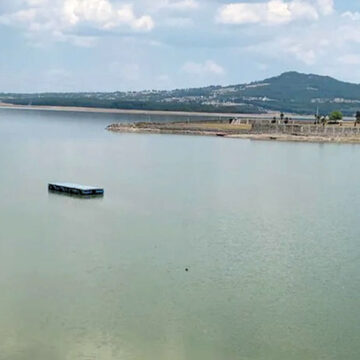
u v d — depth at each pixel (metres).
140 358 25.00
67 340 26.33
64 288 32.19
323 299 31.61
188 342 26.45
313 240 43.69
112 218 49.22
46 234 43.31
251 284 33.56
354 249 41.38
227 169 84.12
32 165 82.06
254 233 45.38
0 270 34.81
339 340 27.06
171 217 50.25
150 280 33.78
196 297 31.36
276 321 28.77
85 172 76.44
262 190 66.19
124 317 28.72
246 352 25.78
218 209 54.44
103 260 37.16
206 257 38.41
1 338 26.31
